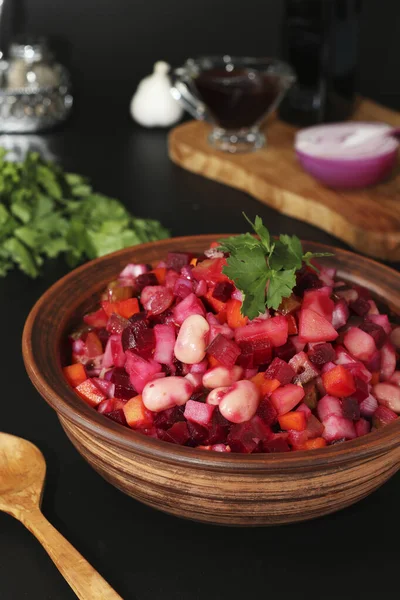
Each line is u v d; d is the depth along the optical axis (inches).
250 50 47.7
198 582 24.9
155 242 29.4
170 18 46.6
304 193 37.7
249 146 41.2
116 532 26.5
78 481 27.7
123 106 47.2
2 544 26.2
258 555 25.9
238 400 24.3
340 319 27.2
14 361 31.3
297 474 22.7
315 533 26.6
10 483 26.8
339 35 40.3
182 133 42.4
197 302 26.7
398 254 35.9
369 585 24.9
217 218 37.7
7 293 33.8
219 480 22.8
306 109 42.1
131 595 24.3
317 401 26.3
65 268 35.0
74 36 46.4
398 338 28.1
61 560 23.9
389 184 38.7
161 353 26.5
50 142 43.6
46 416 29.5
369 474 24.4
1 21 44.6
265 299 26.3
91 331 28.1
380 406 26.7
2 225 34.5
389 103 48.5
